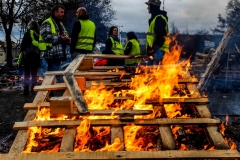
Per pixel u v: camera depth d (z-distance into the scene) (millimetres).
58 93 6727
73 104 2836
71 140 2236
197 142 2932
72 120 2492
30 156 2000
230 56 10172
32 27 6496
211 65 8750
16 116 4844
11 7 22594
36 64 6738
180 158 2012
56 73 3727
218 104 6836
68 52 7703
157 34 5371
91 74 3770
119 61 6980
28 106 2779
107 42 7086
